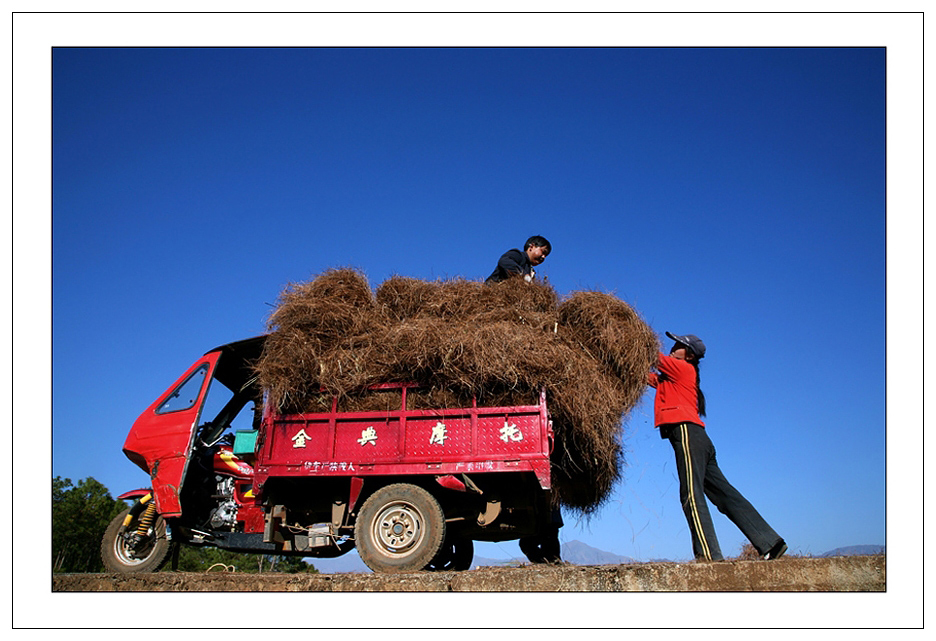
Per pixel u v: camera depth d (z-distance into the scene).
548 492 5.78
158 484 6.98
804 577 5.13
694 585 5.14
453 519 6.20
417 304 6.50
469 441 5.84
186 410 7.22
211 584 5.55
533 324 6.20
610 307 6.25
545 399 5.81
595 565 5.70
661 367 6.38
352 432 6.07
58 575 5.61
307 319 6.25
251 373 7.52
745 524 5.91
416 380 6.09
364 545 5.77
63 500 28.84
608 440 5.97
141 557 7.38
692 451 6.06
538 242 7.70
